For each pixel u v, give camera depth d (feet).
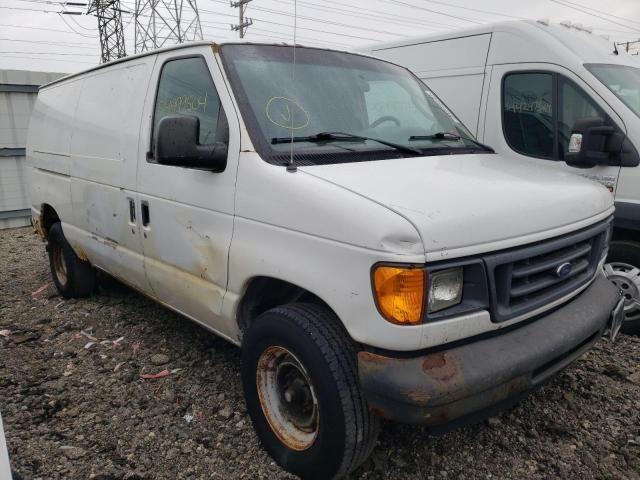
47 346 14.53
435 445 10.01
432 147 11.06
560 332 8.43
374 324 7.31
